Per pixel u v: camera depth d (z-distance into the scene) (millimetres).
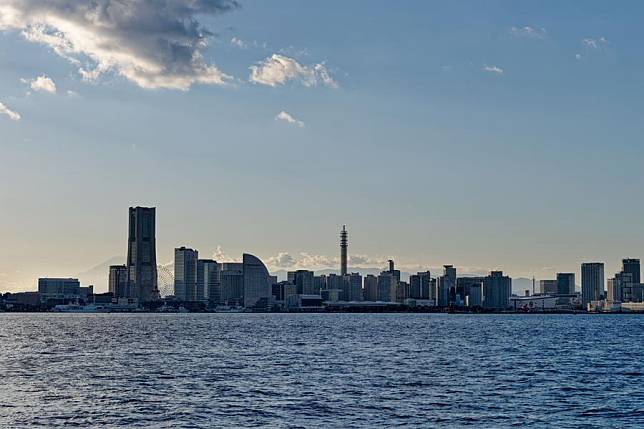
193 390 114062
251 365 154250
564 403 103438
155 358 173125
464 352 197000
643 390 117125
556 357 181000
